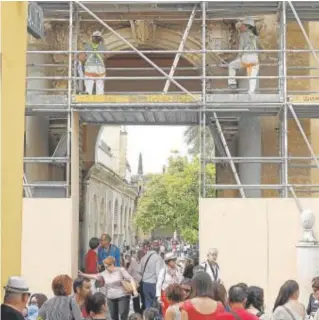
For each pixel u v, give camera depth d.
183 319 6.88
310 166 16.78
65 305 7.85
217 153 20.75
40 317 7.89
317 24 18.67
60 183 16.27
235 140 19.58
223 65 17.59
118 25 19.34
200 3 16.78
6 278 7.63
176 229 56.91
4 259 7.56
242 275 15.55
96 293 8.02
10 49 7.87
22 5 8.45
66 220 15.61
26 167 18.39
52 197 16.50
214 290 7.78
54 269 15.50
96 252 15.06
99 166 34.06
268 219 15.63
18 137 8.25
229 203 15.66
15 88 8.10
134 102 16.06
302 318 7.57
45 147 19.30
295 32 18.66
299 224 15.59
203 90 16.09
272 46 18.64
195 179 47.59
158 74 23.67
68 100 16.11
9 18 7.83
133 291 13.37
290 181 18.64
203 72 16.20
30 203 15.62
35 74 18.03
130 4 16.98
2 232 7.46
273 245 15.58
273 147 18.64
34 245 15.56
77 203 16.56
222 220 15.66
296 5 16.61
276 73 18.56
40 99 16.12
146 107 16.14
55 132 19.91
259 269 15.55
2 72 7.49
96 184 40.22
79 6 16.95
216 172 20.25
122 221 62.34
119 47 19.39
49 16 17.70
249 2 16.67
